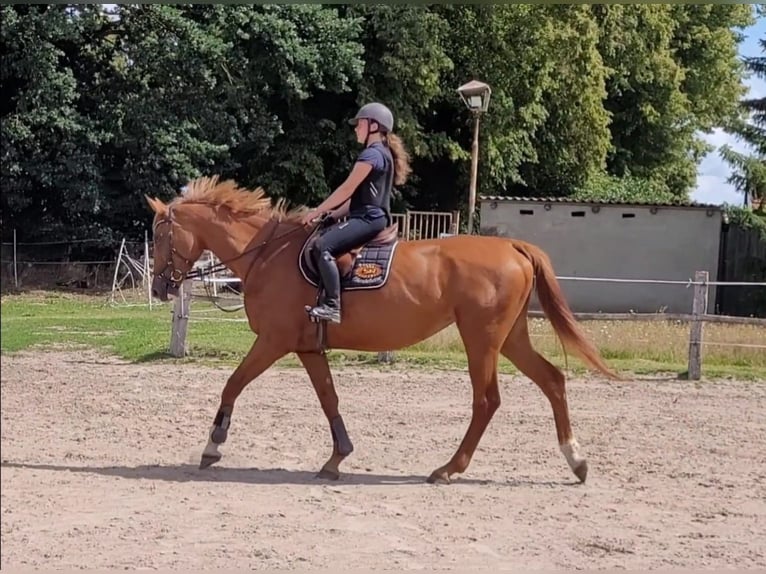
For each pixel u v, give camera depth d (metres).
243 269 7.38
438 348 14.02
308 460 7.83
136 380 11.55
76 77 26.25
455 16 29.36
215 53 24.72
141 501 6.35
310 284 7.12
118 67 26.16
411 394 10.98
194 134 26.39
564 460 8.03
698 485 7.27
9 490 6.49
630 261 22.95
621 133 37.72
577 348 7.35
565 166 33.31
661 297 22.88
